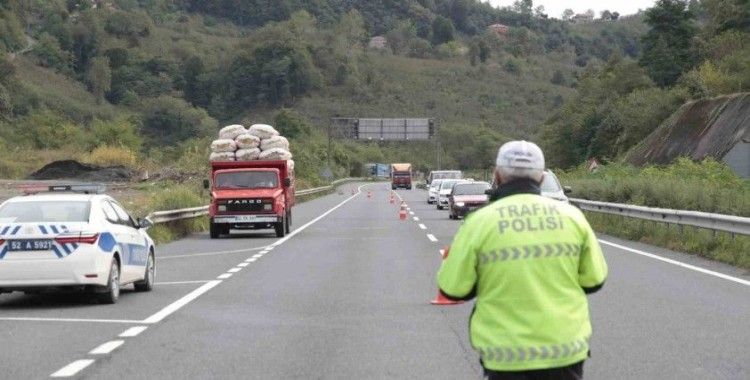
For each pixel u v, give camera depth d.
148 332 20.16
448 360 16.92
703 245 37.91
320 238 50.00
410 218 70.50
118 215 26.33
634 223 48.56
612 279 29.36
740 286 27.52
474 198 67.00
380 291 27.02
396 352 17.73
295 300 25.22
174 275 31.97
